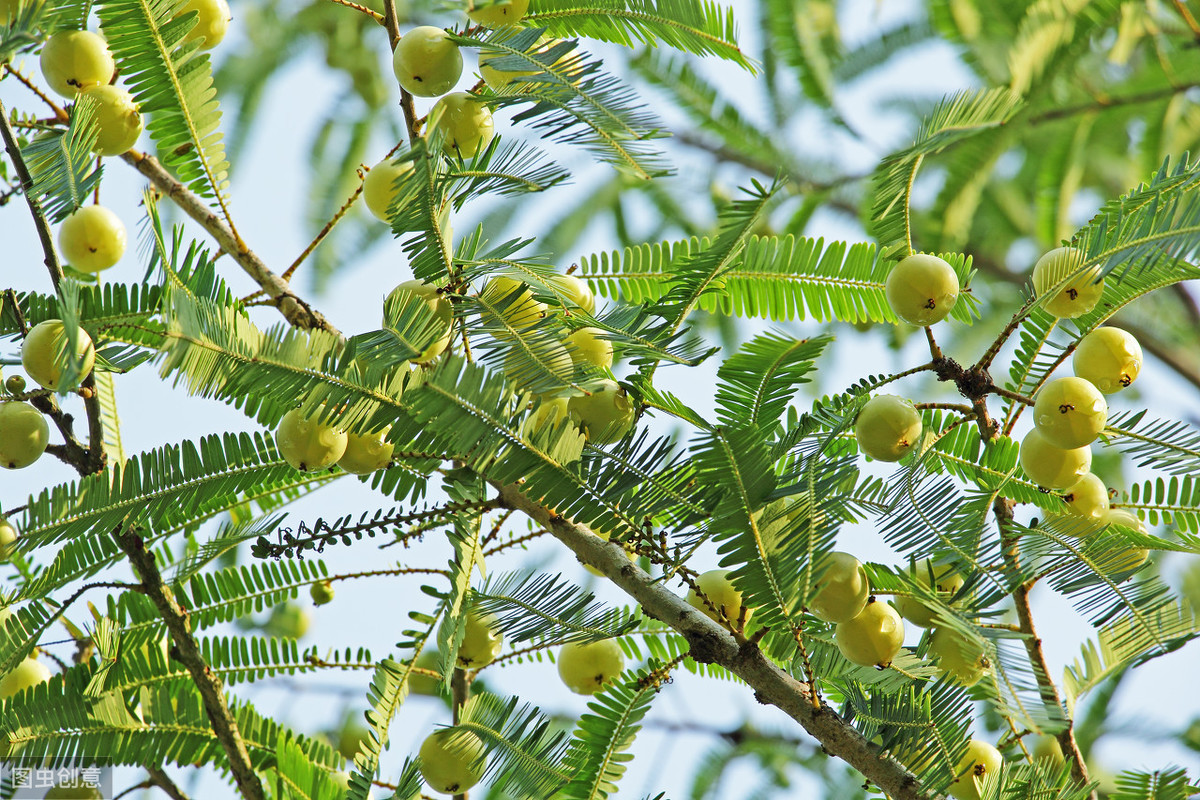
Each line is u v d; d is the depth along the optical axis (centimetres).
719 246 203
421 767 207
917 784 202
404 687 209
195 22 206
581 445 201
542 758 207
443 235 202
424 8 206
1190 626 200
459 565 203
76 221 212
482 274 203
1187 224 197
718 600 206
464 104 208
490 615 205
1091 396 202
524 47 202
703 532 202
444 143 204
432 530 205
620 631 204
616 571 205
